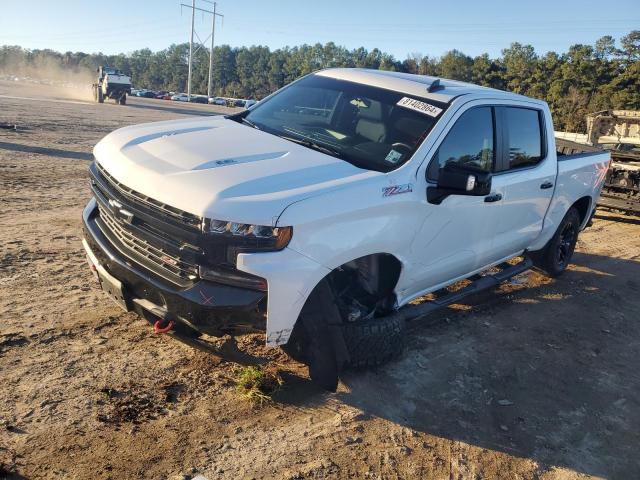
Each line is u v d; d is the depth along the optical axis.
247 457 3.12
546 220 6.04
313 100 4.77
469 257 4.81
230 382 3.79
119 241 3.65
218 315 3.12
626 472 3.47
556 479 3.32
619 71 88.81
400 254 3.94
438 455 3.38
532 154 5.50
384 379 4.11
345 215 3.41
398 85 4.66
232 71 152.38
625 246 9.16
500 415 3.88
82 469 2.85
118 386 3.57
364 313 3.96
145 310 3.44
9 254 5.57
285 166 3.59
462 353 4.70
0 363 3.64
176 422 3.32
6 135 14.89
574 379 4.52
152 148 3.78
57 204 7.92
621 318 5.96
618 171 11.19
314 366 3.67
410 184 3.88
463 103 4.44
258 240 3.09
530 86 92.88
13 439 2.98
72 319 4.36
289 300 3.20
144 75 169.50
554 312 5.91
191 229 3.12
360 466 3.18
